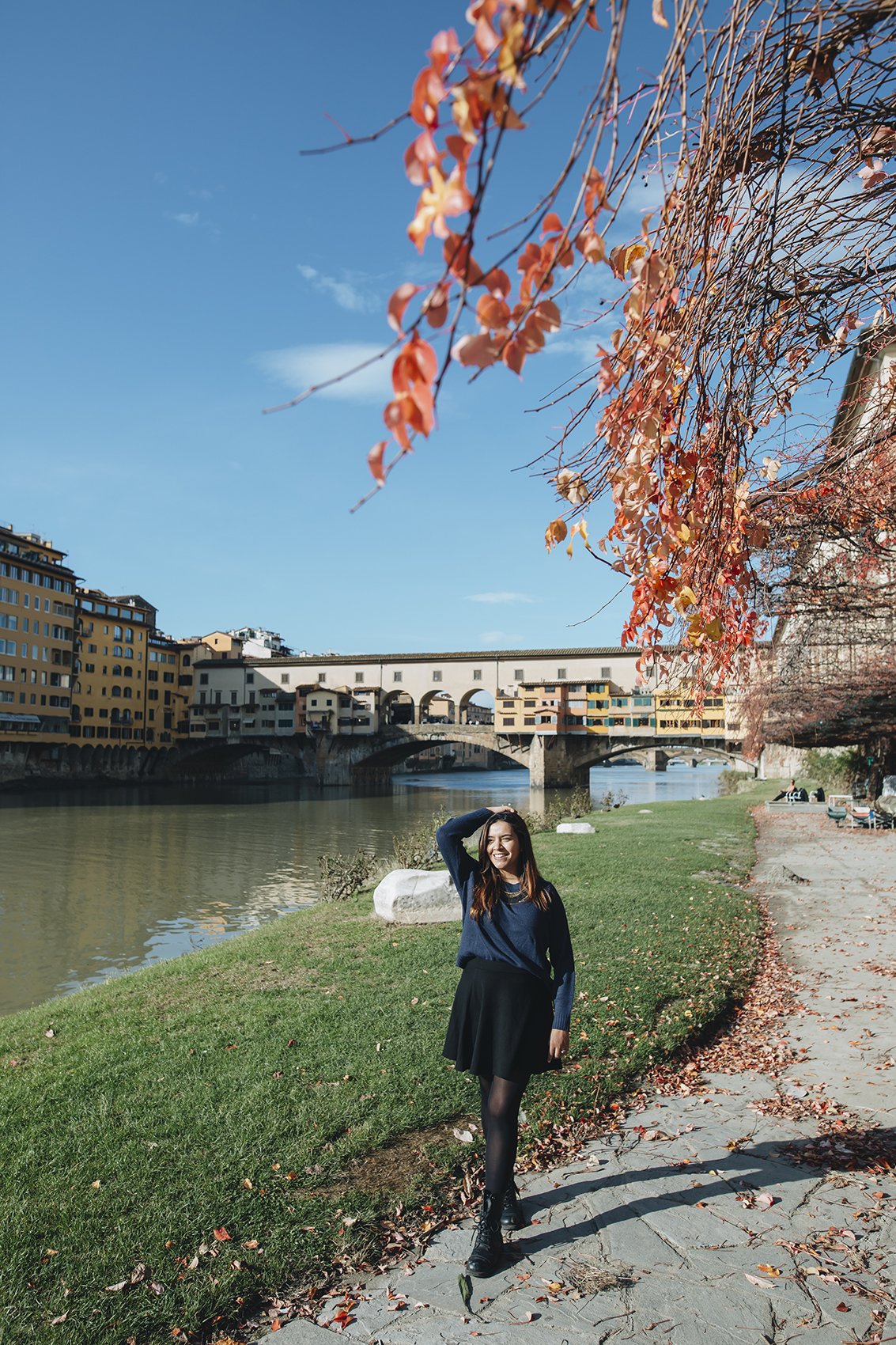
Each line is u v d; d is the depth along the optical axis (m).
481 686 79.88
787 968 8.39
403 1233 3.53
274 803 61.59
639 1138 4.51
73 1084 5.13
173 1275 3.21
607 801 35.62
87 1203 3.70
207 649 91.06
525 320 1.45
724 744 70.38
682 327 2.26
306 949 9.02
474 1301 3.06
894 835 21.75
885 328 2.98
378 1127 4.46
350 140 1.21
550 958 3.59
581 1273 3.22
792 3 1.81
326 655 86.06
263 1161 4.08
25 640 66.25
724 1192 3.84
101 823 44.69
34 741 67.50
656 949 8.77
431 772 130.50
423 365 1.28
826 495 3.91
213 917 20.94
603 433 2.61
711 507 2.81
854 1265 3.24
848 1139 4.39
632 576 2.94
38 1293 3.12
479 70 1.18
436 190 1.21
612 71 1.34
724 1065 5.69
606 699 73.31
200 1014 6.64
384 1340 2.87
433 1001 6.83
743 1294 3.08
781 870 14.28
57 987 14.82
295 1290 3.18
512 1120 3.32
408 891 10.31
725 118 1.99
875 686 15.32
